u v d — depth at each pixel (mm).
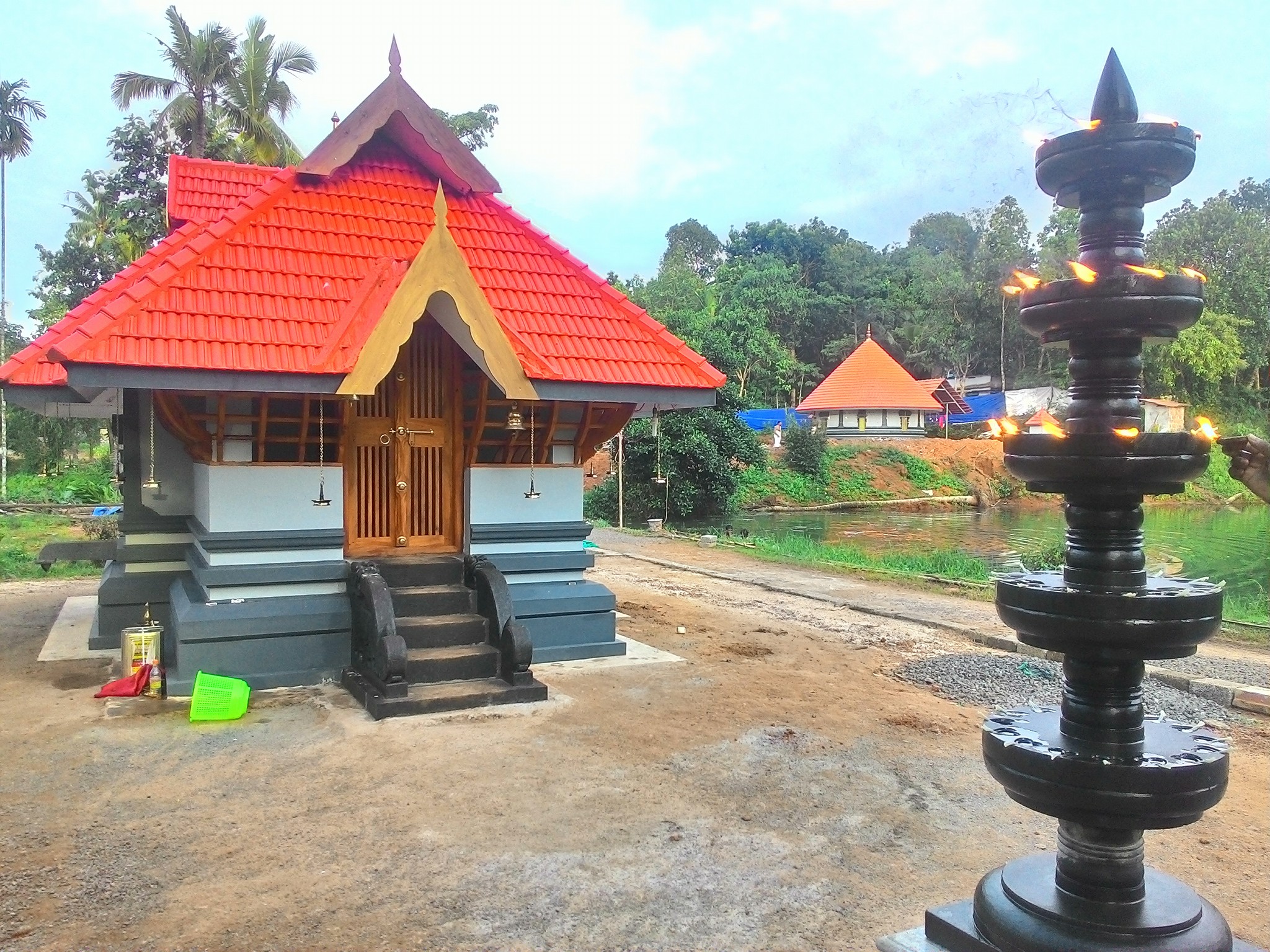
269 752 6023
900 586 14609
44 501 26453
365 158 9102
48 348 6984
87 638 9625
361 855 4547
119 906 4016
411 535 8422
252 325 7074
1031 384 53375
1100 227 2883
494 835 4793
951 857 4641
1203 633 2691
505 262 8883
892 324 61031
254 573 7531
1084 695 2875
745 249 69938
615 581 14711
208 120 27375
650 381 8117
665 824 4984
